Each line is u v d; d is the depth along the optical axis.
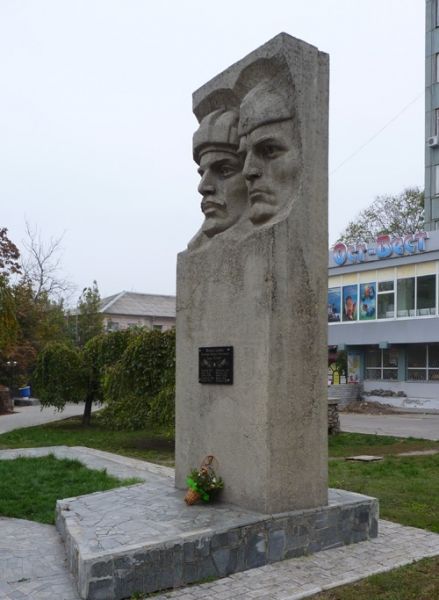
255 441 4.88
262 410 4.84
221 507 4.99
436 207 25.64
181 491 5.64
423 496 6.86
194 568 4.21
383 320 24.22
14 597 4.00
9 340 18.84
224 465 5.21
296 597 3.93
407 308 23.55
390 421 18.19
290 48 5.11
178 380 5.88
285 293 4.93
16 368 25.06
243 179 5.66
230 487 5.12
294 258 5.00
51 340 27.92
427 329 22.64
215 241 5.54
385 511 6.15
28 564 4.64
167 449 11.66
